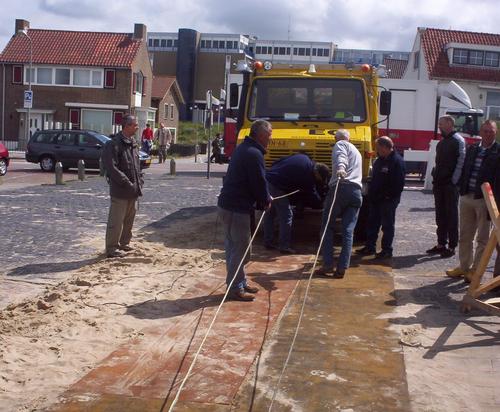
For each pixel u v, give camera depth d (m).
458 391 4.78
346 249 7.98
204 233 10.97
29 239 10.32
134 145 8.96
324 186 9.30
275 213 9.75
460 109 25.47
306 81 10.86
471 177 7.62
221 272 8.16
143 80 53.12
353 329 6.08
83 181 21.36
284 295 7.17
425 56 43.81
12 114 50.62
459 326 6.21
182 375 4.96
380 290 7.45
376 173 8.99
